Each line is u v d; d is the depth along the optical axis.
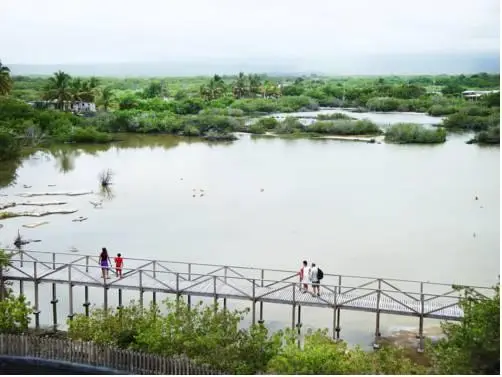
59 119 146.38
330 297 38.84
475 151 125.44
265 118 167.38
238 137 150.38
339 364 28.14
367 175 98.88
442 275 52.44
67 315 42.56
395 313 37.16
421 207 77.38
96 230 66.00
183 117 166.38
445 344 30.61
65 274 41.44
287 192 86.00
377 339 38.03
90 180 93.88
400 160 113.88
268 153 123.19
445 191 86.69
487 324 27.89
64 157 117.25
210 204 78.69
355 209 76.25
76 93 178.12
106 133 144.00
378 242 62.06
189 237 63.44
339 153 123.12
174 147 132.62
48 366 33.28
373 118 194.25
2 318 35.03
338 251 58.97
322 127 155.62
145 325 33.16
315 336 30.80
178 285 39.00
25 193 83.81
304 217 72.19
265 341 31.70
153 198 81.81
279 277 50.75
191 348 31.50
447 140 143.00
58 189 86.88
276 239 62.91
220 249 59.28
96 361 32.59
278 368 28.53
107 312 35.03
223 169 104.00
